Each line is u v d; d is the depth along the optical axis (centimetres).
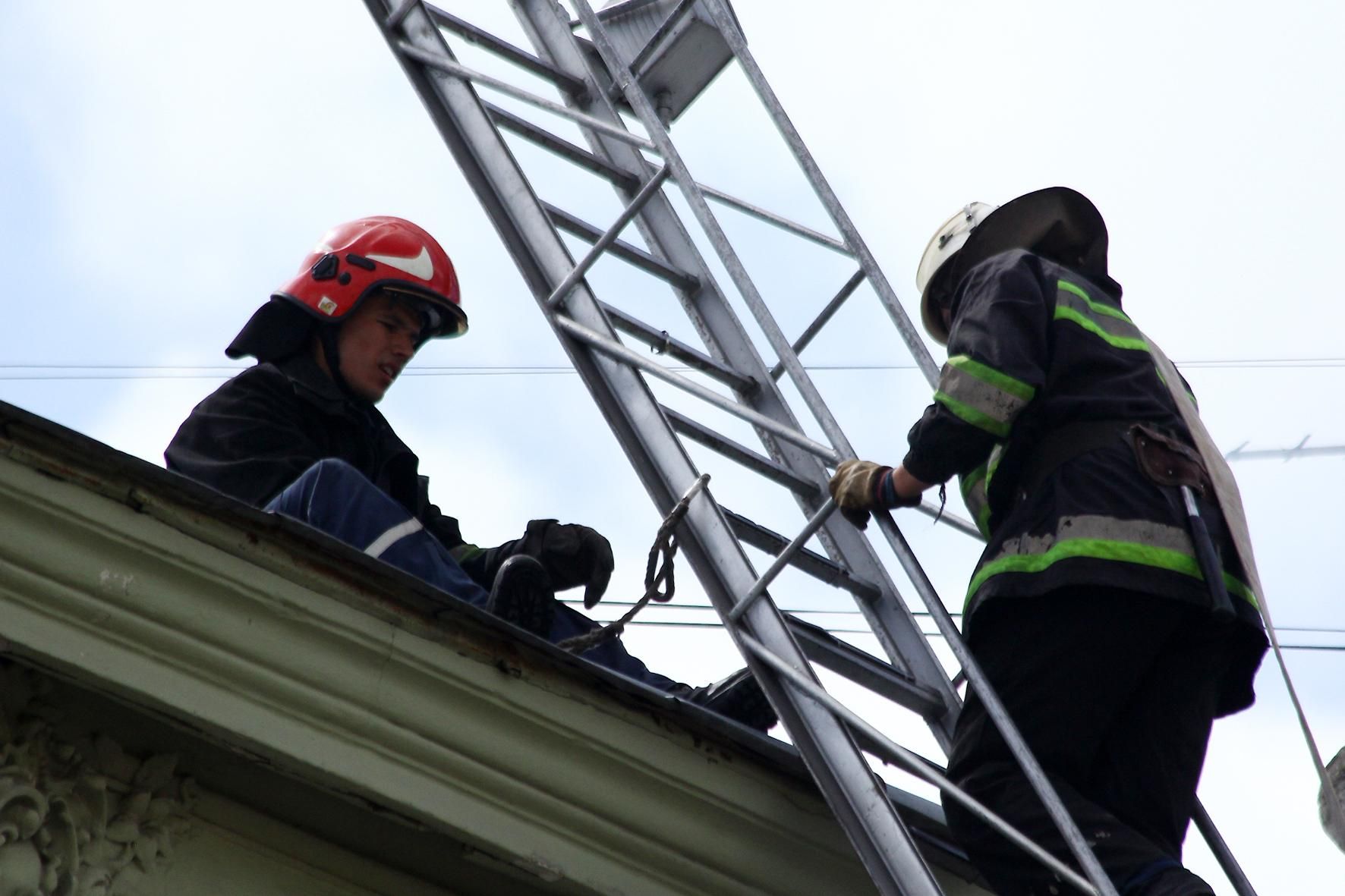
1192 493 1069
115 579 958
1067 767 1050
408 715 1002
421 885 1062
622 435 1226
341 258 1469
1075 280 1147
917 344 1221
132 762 1002
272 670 981
